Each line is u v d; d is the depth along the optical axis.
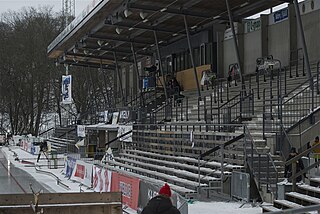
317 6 25.97
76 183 22.64
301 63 26.86
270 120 19.31
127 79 52.97
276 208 12.04
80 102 70.56
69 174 25.00
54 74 74.12
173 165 20.41
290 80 23.84
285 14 28.77
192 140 20.39
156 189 11.81
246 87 27.28
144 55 46.66
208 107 28.44
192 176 17.17
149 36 39.34
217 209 13.32
